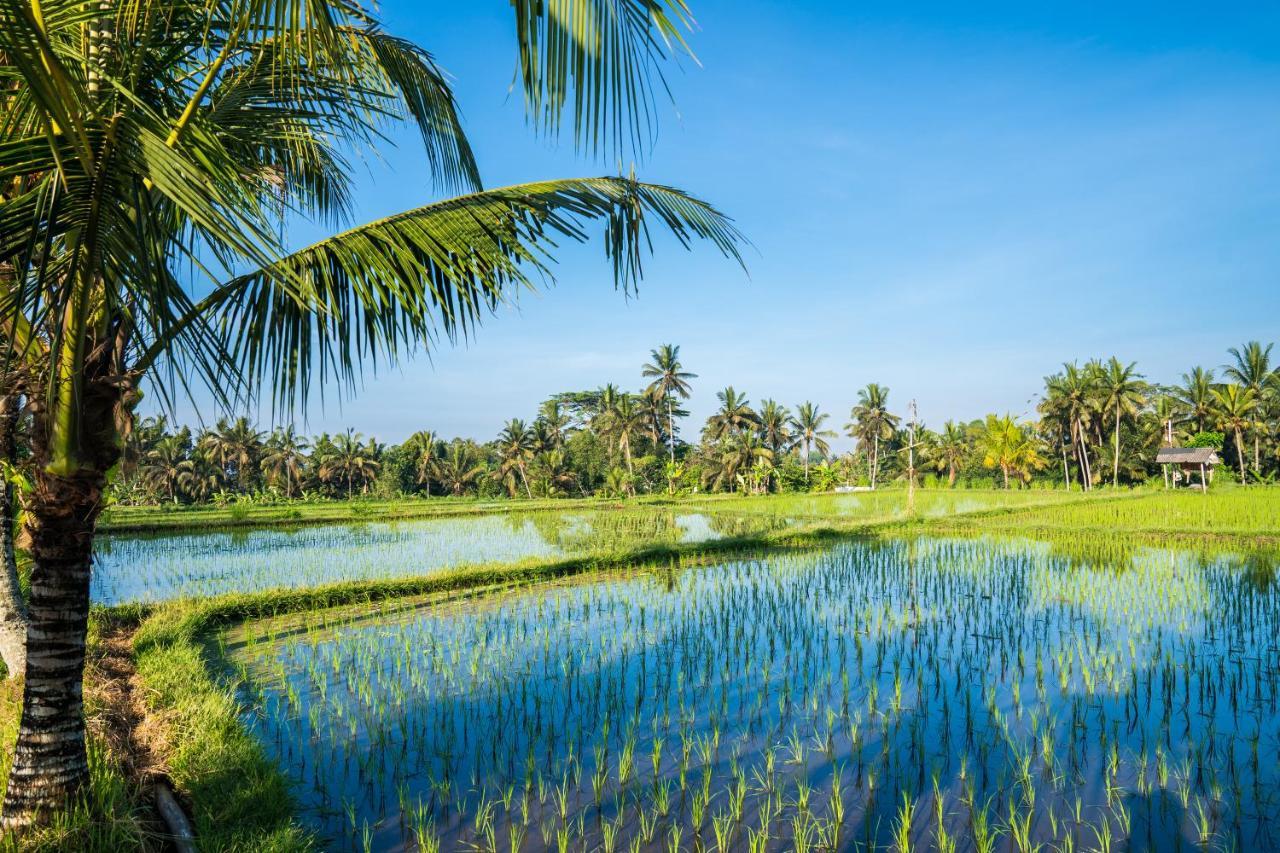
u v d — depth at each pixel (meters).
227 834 4.25
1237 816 4.63
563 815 4.76
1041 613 10.23
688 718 6.40
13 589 6.46
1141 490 39.25
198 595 12.25
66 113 2.35
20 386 3.45
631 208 4.30
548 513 34.28
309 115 3.58
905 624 9.69
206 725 5.73
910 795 5.00
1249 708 6.45
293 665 8.05
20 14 2.15
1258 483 42.06
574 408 61.22
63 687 3.88
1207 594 11.32
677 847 4.38
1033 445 52.66
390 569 15.76
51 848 3.68
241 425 50.00
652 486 53.28
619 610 10.73
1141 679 7.29
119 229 2.80
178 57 3.39
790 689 7.11
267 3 2.43
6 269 3.32
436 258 3.67
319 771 5.38
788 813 4.79
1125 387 45.12
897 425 56.53
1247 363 43.28
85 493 3.65
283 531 25.84
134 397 3.83
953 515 24.75
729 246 4.51
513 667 7.88
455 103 4.62
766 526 25.75
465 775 5.36
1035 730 6.03
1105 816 4.68
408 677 7.55
